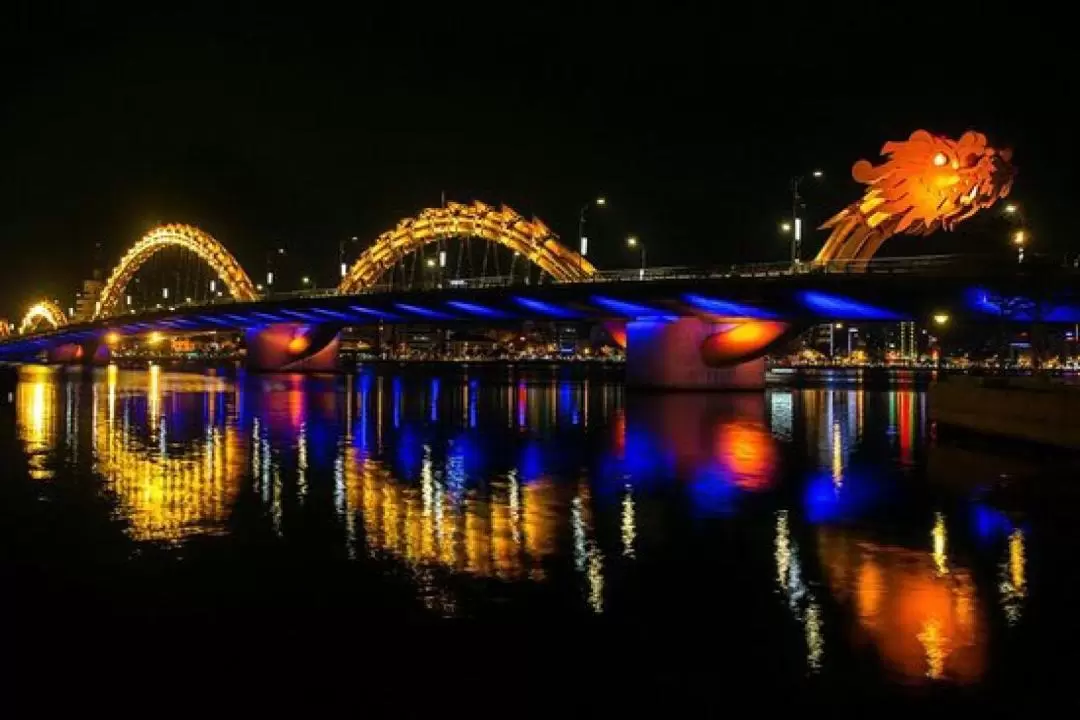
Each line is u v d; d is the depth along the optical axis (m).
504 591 19.55
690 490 32.25
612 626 17.36
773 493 31.62
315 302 121.12
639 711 13.92
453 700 14.31
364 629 17.28
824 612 18.16
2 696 14.49
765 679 14.98
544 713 13.88
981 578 20.55
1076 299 62.91
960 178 77.44
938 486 32.97
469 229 131.12
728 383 94.06
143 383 116.44
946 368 196.75
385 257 145.50
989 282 63.12
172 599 19.06
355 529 25.47
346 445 46.09
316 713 13.92
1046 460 39.28
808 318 84.50
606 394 93.00
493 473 36.31
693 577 20.64
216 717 13.82
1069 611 18.19
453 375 153.75
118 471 36.38
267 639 16.80
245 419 61.47
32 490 31.72
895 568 21.42
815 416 65.31
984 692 14.48
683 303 83.31
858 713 13.82
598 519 26.98
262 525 25.97
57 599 19.06
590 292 85.25
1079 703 14.11
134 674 15.34
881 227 82.06
